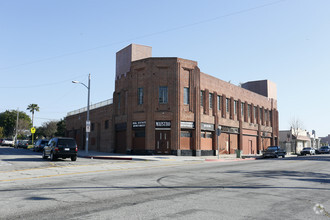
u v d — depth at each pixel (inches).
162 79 1255.5
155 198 306.0
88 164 755.4
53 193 331.6
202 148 1355.8
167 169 627.8
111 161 896.9
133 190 354.3
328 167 717.9
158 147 1229.7
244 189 368.8
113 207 264.2
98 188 367.9
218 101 1526.8
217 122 1454.2
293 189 375.9
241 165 757.9
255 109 1939.0
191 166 719.1
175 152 1212.5
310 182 443.5
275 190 365.1
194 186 389.1
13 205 270.8
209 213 245.6
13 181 431.2
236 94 1692.9
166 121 1231.5
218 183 418.6
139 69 1300.4
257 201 297.6
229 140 1600.6
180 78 1263.5
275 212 253.6
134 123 1278.3
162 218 227.9
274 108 2182.6
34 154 1240.8
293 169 654.5
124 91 1386.6
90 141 1768.0
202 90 1384.1
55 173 536.1
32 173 534.3
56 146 852.0
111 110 1481.3
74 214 239.1
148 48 1421.0
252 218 232.5
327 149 2337.6
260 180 454.9
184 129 1266.0
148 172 560.4
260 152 1915.6
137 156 1120.8
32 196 313.4
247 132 1785.2
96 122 1679.4
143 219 225.0
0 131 3420.3
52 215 235.9
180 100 1250.6
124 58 1411.2
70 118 2138.3
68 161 858.1
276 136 2180.1
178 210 254.2
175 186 387.9
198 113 1298.0
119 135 1408.7
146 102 1254.3
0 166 670.5
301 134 2910.9
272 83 2197.3
